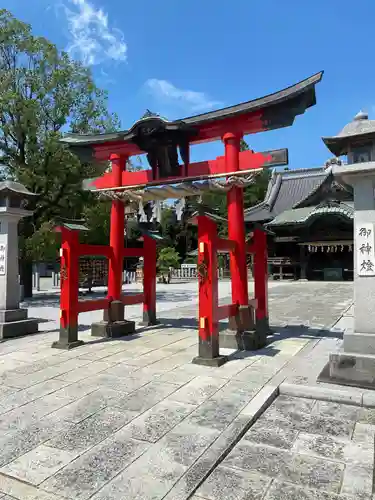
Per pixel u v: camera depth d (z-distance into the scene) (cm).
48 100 1698
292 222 2761
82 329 931
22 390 496
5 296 861
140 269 2983
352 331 518
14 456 332
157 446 346
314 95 661
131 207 898
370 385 473
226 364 602
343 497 279
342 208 2653
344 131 527
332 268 3017
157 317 1116
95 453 336
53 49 1684
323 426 394
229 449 345
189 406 435
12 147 1681
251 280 2864
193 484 291
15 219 884
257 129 718
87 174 1642
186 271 3472
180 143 759
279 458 333
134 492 282
